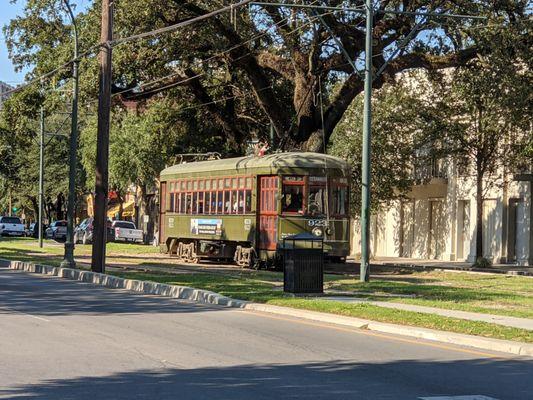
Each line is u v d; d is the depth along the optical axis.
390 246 50.31
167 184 36.44
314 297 18.78
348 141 40.53
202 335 13.23
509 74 28.92
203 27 31.83
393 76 32.44
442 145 37.59
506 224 39.84
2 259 33.00
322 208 28.11
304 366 10.52
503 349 12.26
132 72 33.78
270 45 36.22
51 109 37.72
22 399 8.20
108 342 12.23
